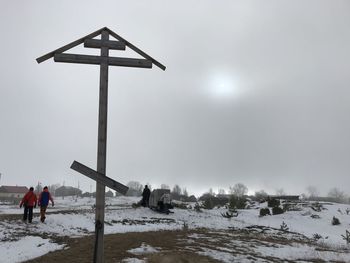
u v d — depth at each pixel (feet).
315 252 58.95
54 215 77.71
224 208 149.59
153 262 40.93
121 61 33.19
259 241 67.10
